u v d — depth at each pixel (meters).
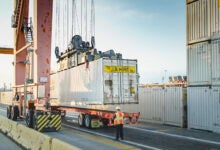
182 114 21.69
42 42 20.48
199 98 20.06
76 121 27.14
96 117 20.92
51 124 19.47
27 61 22.73
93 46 25.05
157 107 24.38
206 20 19.94
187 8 21.70
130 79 19.98
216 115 18.61
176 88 22.34
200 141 15.59
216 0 19.11
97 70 19.81
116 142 15.29
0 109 51.44
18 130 15.49
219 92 18.42
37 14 20.34
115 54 21.33
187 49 21.53
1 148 13.77
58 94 27.64
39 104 20.34
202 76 20.09
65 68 26.67
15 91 26.78
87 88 21.33
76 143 14.96
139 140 15.98
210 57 19.42
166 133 18.75
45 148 11.09
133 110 20.03
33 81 21.48
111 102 19.27
